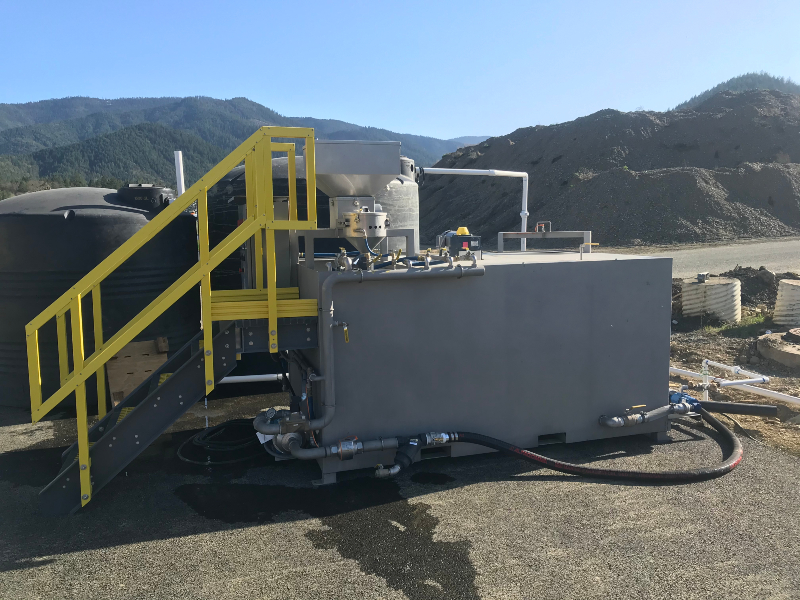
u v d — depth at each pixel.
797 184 34.41
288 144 4.29
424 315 4.55
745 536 3.49
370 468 4.66
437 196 55.47
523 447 4.88
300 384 5.59
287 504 4.06
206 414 6.28
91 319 6.56
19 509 4.07
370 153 4.87
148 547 3.50
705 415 5.27
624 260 4.98
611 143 47.22
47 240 6.43
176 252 7.13
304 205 7.70
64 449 5.36
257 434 5.35
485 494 4.15
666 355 5.14
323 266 4.93
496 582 3.06
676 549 3.36
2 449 5.38
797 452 4.81
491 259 5.10
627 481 4.33
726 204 33.16
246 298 4.88
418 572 3.17
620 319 5.00
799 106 51.53
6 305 6.52
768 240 29.36
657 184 35.25
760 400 6.04
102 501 4.17
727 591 2.96
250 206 4.44
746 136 45.69
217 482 4.48
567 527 3.64
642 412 5.02
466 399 4.70
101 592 3.04
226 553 3.41
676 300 10.61
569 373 4.91
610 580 3.06
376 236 4.74
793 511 3.80
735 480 4.29
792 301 8.68
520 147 54.34
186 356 5.16
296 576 3.15
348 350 4.41
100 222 6.56
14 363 6.61
